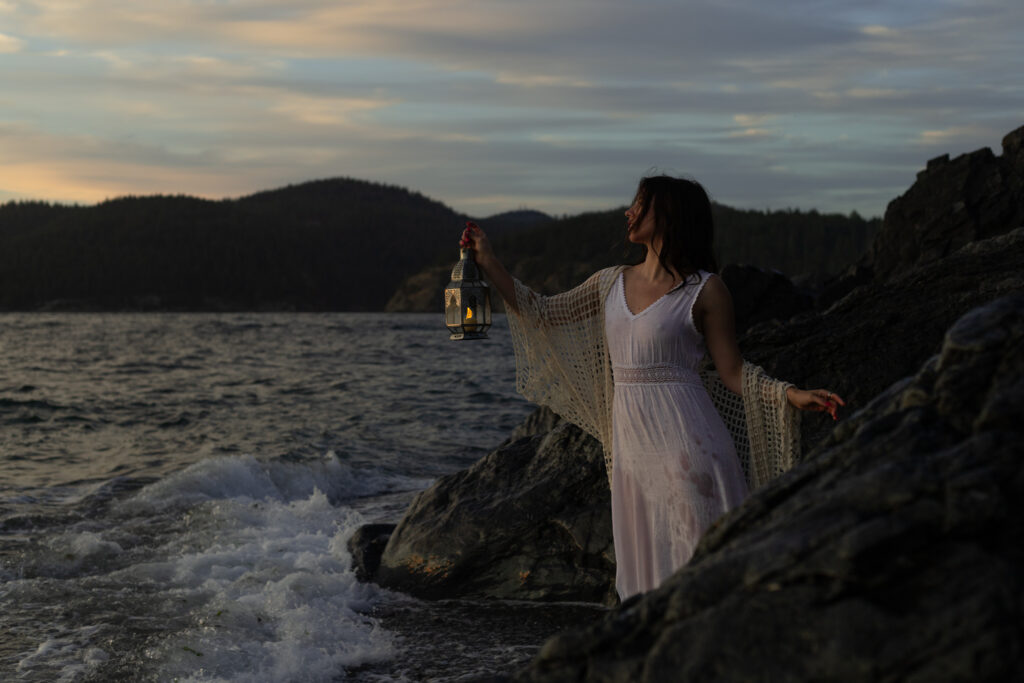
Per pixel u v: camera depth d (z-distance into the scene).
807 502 1.70
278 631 4.35
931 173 14.11
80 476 9.75
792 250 187.88
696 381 2.88
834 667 1.40
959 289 5.71
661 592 1.74
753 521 1.83
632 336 2.87
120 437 13.30
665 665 1.55
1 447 12.16
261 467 9.06
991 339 1.77
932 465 1.57
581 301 3.12
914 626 1.38
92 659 3.95
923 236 13.82
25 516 7.20
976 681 1.29
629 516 2.91
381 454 11.30
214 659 3.90
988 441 1.57
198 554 5.79
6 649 4.09
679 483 2.76
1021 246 5.80
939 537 1.47
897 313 5.73
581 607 4.82
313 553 5.82
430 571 5.11
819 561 1.50
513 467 5.37
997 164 13.69
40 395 19.78
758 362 5.75
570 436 5.23
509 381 22.28
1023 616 1.32
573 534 4.90
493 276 3.15
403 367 28.55
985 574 1.38
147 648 4.07
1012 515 1.46
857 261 14.88
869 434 1.82
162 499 7.81
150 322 107.44
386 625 4.59
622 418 2.90
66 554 5.88
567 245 163.38
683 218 2.85
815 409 2.75
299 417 15.55
